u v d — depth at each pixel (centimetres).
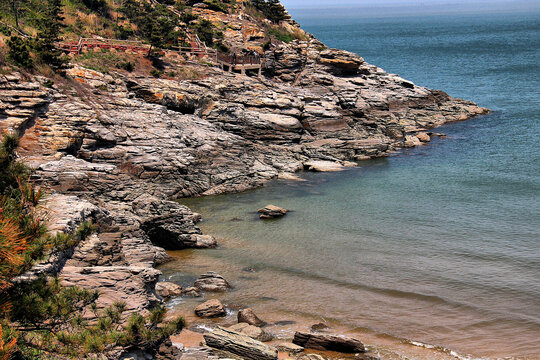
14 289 1694
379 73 9212
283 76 8662
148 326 1981
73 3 8269
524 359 2594
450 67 16275
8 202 1783
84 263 2366
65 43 6662
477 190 5438
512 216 4669
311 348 2703
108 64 6322
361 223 4597
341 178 6016
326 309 3123
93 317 1941
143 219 4025
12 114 4641
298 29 10481
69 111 4972
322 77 8569
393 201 5172
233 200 5300
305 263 3794
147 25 7019
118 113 5384
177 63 7025
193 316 2997
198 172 5500
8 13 7006
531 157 6600
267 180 5912
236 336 2542
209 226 4566
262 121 6538
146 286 2314
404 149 7256
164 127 5547
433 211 4862
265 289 3388
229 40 8894
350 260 3834
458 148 7175
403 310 3111
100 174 4381
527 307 3112
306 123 7038
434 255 3891
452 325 2933
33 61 5141
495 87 12244
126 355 1891
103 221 2942
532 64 15912
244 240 4250
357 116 7912
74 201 2795
